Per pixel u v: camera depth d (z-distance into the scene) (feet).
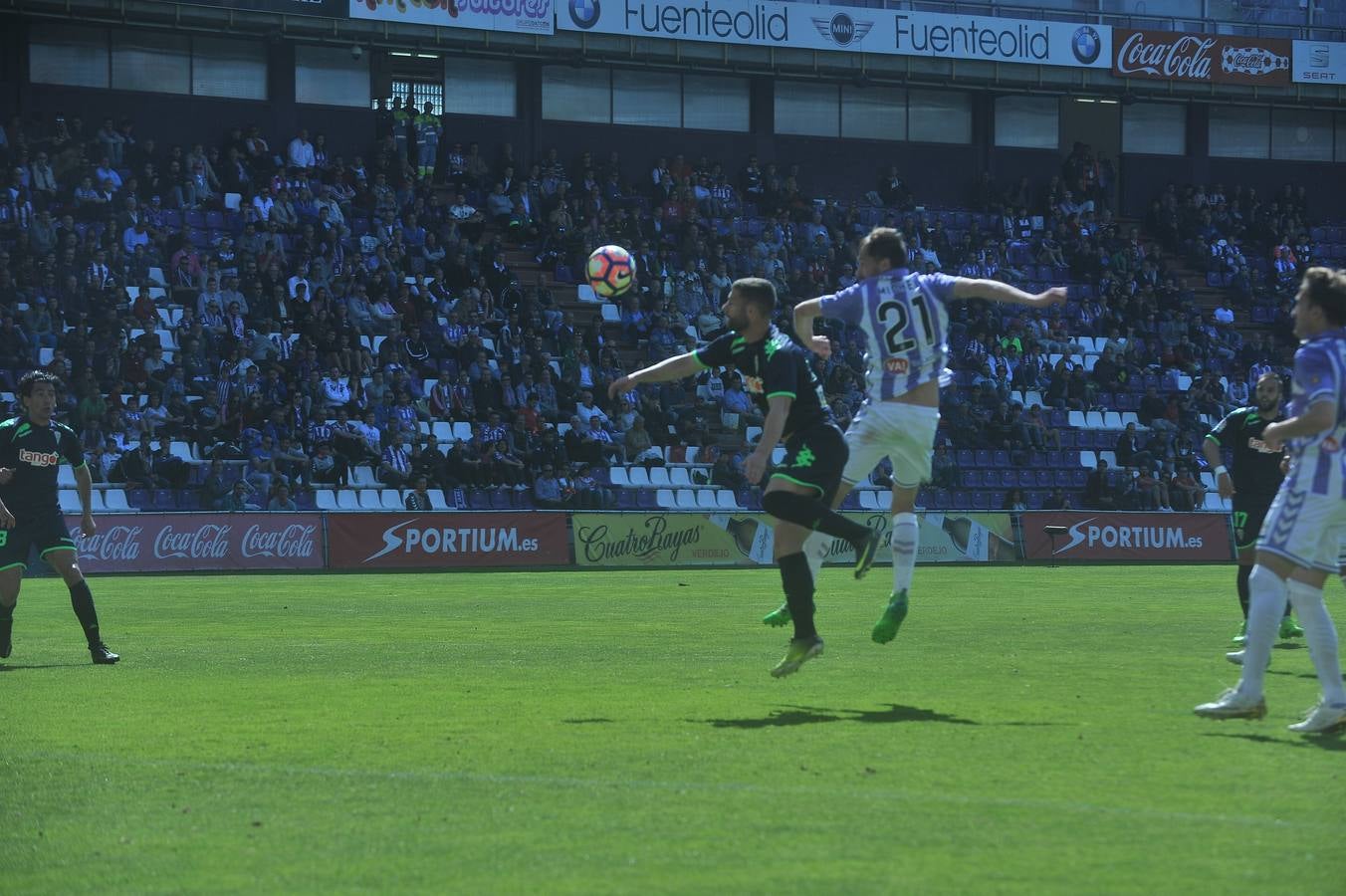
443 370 163.32
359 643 63.87
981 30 207.41
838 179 221.46
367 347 163.12
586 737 36.52
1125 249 214.90
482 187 194.39
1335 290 36.63
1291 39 220.23
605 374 171.12
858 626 72.18
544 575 128.88
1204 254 220.64
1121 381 195.31
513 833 26.73
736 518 152.97
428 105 201.57
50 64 180.14
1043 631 68.95
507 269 177.27
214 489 141.08
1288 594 37.73
